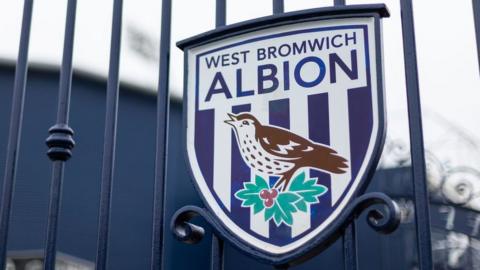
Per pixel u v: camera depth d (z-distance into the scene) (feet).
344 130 5.08
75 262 19.07
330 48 5.33
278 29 5.55
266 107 5.39
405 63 5.50
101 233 6.06
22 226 18.79
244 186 5.24
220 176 5.35
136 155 20.75
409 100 5.38
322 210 4.94
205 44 5.80
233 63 5.63
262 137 5.32
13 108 6.79
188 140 5.57
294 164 5.14
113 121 6.35
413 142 5.25
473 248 15.15
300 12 5.45
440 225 15.52
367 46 5.21
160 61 6.37
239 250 5.08
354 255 4.87
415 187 5.14
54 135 6.38
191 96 5.70
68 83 6.62
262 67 5.51
